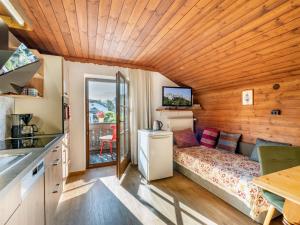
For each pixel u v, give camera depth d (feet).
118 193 8.25
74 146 10.69
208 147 11.88
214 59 8.66
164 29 6.64
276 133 8.54
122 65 11.02
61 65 8.20
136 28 6.59
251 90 9.78
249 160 8.93
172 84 13.58
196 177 9.34
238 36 6.55
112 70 11.94
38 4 5.12
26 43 7.95
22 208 3.17
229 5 5.14
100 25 6.38
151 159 9.63
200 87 12.76
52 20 6.02
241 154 10.18
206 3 5.11
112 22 6.18
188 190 8.56
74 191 8.42
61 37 7.39
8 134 6.73
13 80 4.98
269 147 5.73
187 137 12.21
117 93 9.70
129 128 12.54
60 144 7.32
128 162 12.46
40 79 7.93
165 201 7.54
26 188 3.37
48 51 8.97
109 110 16.84
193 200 7.61
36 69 5.27
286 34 5.76
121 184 9.25
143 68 11.67
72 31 6.84
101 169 11.71
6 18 5.18
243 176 6.81
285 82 8.12
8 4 4.16
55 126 8.13
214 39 7.11
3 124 6.37
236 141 10.41
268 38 6.19
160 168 9.91
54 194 6.07
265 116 9.07
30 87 7.27
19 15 4.70
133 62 10.91
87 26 6.46
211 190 8.26
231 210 6.86
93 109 16.16
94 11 5.53
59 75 8.16
